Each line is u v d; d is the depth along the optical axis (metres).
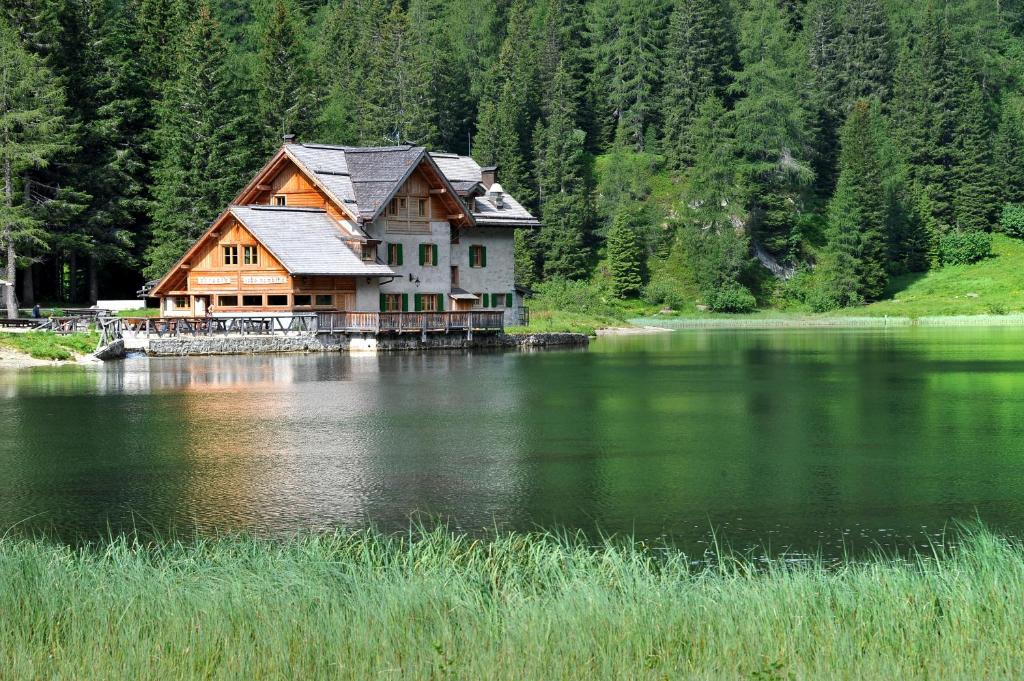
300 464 30.53
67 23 113.62
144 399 47.41
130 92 121.06
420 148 92.69
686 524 22.94
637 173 181.88
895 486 27.12
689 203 178.00
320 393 50.16
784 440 35.12
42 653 13.18
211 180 110.56
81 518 23.62
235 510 24.36
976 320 149.62
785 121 183.50
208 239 86.25
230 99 113.81
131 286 127.81
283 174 93.31
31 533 22.23
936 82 191.25
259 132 125.25
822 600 14.69
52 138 103.06
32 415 41.69
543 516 23.70
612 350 87.62
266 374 61.00
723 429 37.91
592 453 32.50
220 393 50.16
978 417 41.06
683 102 191.62
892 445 34.09
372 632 13.70
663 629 13.73
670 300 165.00
